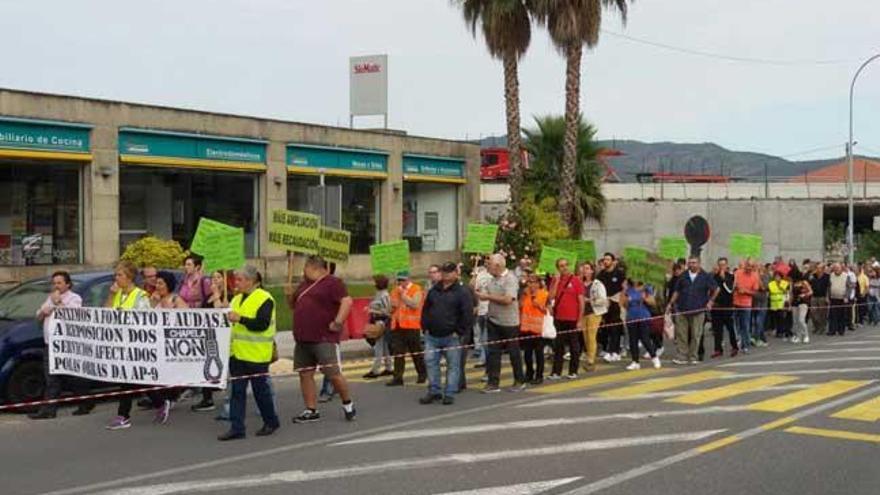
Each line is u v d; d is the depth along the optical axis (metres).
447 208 37.03
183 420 10.59
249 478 7.74
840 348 19.52
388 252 14.99
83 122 23.06
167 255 20.41
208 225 12.16
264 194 28.48
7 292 12.23
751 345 20.23
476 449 8.88
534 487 7.42
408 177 34.34
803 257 44.47
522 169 32.28
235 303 9.68
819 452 8.77
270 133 28.44
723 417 10.64
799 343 20.97
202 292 12.20
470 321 11.84
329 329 10.40
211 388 10.52
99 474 7.94
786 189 53.56
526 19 28.19
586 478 7.72
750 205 44.81
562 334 14.34
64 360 10.66
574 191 30.02
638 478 7.73
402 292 13.59
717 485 7.52
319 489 7.36
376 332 14.24
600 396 12.36
